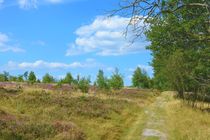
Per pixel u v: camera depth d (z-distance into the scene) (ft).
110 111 108.37
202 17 31.60
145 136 80.48
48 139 60.49
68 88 193.57
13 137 59.41
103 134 73.41
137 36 26.40
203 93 154.20
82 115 94.32
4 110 83.35
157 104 185.68
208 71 113.60
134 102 161.68
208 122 99.30
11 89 127.65
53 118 83.05
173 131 86.33
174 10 25.94
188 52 84.48
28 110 92.27
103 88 207.62
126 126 92.43
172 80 166.30
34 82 224.33
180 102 163.94
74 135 64.75
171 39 44.19
